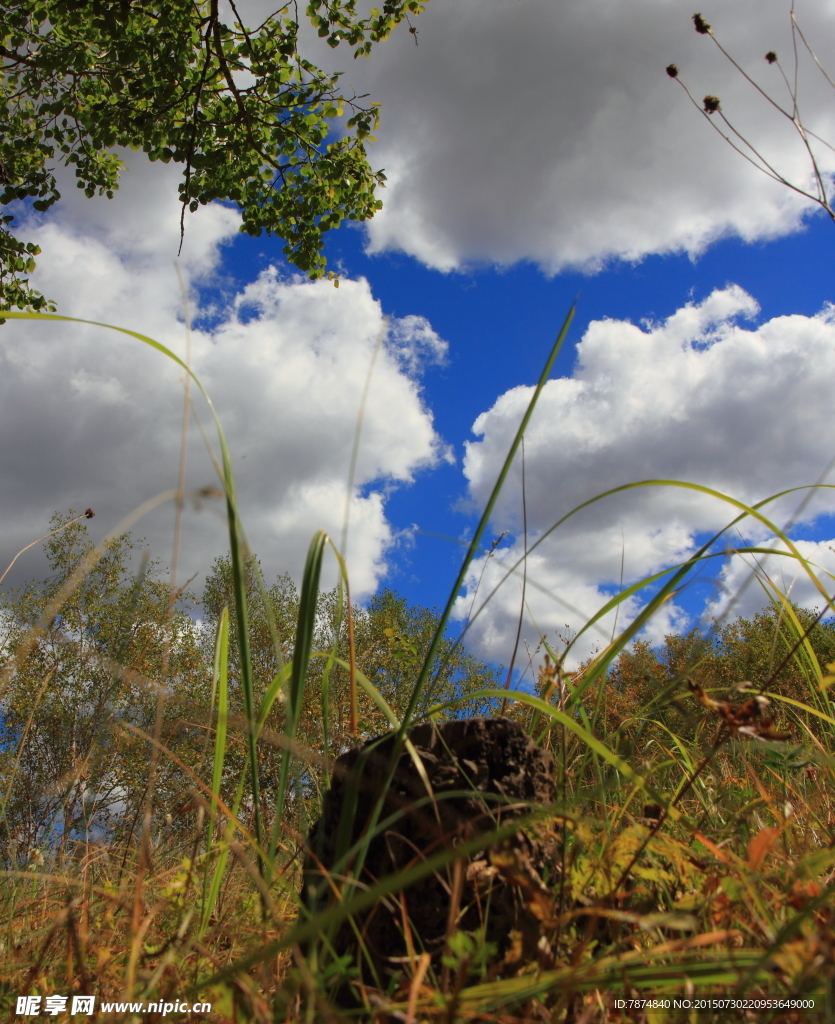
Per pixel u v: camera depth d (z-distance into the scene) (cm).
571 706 154
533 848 120
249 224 921
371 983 110
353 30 789
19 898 173
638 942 108
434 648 119
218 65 828
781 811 149
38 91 828
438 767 125
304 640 121
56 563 1513
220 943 142
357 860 113
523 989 81
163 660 131
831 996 69
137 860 184
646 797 144
